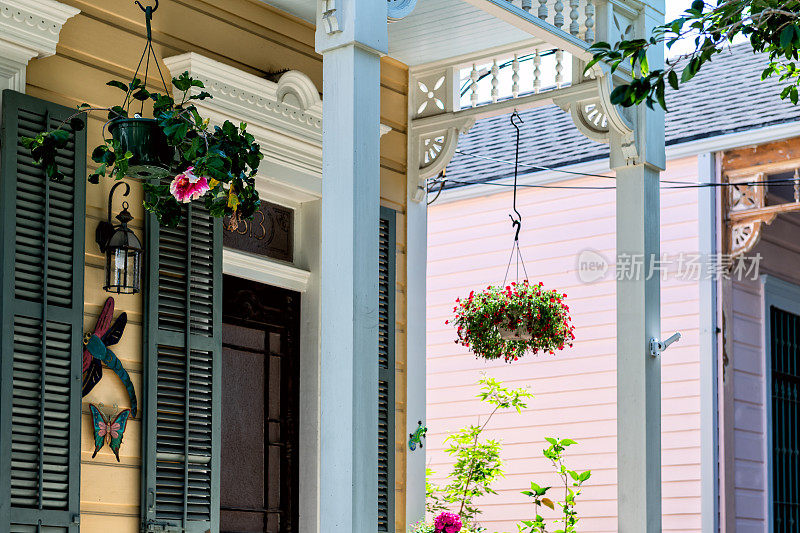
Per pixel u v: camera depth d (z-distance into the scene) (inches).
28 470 193.9
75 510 198.8
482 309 304.8
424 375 295.3
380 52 186.4
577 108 277.7
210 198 206.4
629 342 247.9
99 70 221.5
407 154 300.0
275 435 258.7
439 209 454.9
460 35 281.3
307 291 265.1
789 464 417.4
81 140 207.5
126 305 219.1
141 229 223.5
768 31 194.2
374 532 174.7
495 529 420.8
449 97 296.4
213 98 237.0
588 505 401.7
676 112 404.5
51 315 199.8
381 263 279.3
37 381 197.0
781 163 371.6
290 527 258.2
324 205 182.4
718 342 379.2
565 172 376.8
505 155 446.3
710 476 371.6
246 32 253.8
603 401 404.5
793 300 431.5
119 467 214.7
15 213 196.2
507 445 423.8
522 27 228.5
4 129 196.5
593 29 245.9
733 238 380.5
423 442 293.0
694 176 387.5
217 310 231.3
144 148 197.5
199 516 223.5
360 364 176.6
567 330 306.5
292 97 254.8
